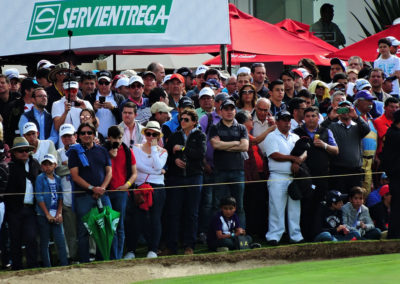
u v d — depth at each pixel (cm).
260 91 4409
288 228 3731
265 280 2619
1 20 4366
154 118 3756
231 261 3231
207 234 3594
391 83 4656
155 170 3462
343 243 3412
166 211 3538
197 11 4338
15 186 3219
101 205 3244
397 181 3591
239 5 8100
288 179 3691
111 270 3023
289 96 4366
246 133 3659
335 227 3731
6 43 4344
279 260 3297
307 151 3728
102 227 3183
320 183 3734
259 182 3788
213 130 3641
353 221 3759
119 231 3353
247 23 5991
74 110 3675
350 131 3847
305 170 3672
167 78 4338
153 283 2811
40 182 3244
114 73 6194
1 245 3325
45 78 4241
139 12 4294
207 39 4322
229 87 4388
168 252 3519
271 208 3725
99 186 3250
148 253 3422
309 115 3838
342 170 3831
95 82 4153
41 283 2847
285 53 5756
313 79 5162
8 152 3472
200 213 3706
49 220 3247
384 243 3453
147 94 4188
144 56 6925
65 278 2912
